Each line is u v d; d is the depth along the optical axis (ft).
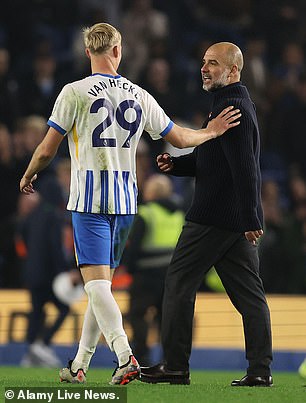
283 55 227.81
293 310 165.48
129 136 79.20
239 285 84.84
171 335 84.58
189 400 72.02
